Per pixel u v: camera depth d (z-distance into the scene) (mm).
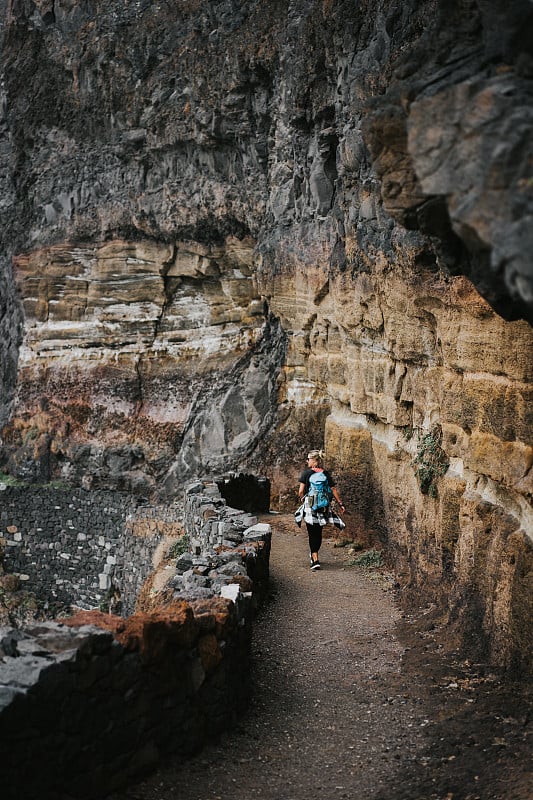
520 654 6863
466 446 8344
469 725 6398
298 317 17609
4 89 28828
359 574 11789
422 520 9945
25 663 4793
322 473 12344
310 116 15875
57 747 4801
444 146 4250
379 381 12453
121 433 24828
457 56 4867
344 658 8188
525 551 6922
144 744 5551
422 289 9398
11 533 26047
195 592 7160
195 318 24016
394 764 5961
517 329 7109
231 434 21125
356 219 13047
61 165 26688
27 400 27172
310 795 5535
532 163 3730
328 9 14094
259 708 7000
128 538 23422
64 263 26297
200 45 21125
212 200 21641
